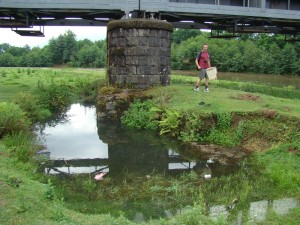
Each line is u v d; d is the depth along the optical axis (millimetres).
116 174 8891
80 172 8969
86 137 12695
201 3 20469
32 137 11547
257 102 12781
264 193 7273
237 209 6547
